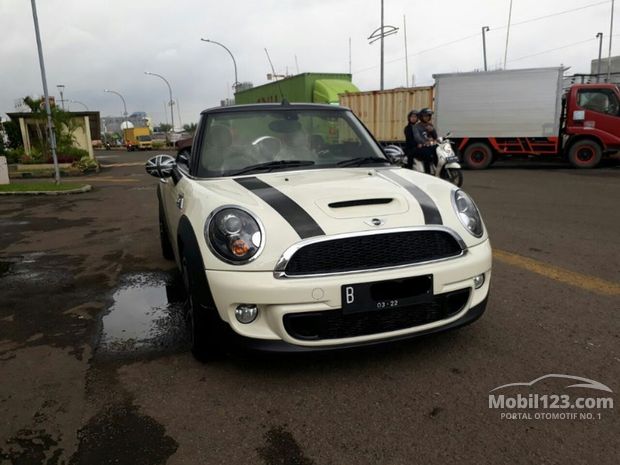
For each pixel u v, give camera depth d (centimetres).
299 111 415
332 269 264
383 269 267
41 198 1248
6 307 434
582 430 236
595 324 353
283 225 270
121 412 263
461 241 288
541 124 1487
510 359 304
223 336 274
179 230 318
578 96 1452
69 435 245
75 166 2134
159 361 319
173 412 261
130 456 228
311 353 266
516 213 794
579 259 518
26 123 2739
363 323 271
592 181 1190
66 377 303
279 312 260
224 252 269
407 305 271
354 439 234
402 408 257
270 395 274
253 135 388
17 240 733
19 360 329
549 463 214
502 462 215
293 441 235
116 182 1636
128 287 479
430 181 339
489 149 1558
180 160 421
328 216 276
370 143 418
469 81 1538
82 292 469
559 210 811
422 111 1027
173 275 514
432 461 218
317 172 360
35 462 226
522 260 518
